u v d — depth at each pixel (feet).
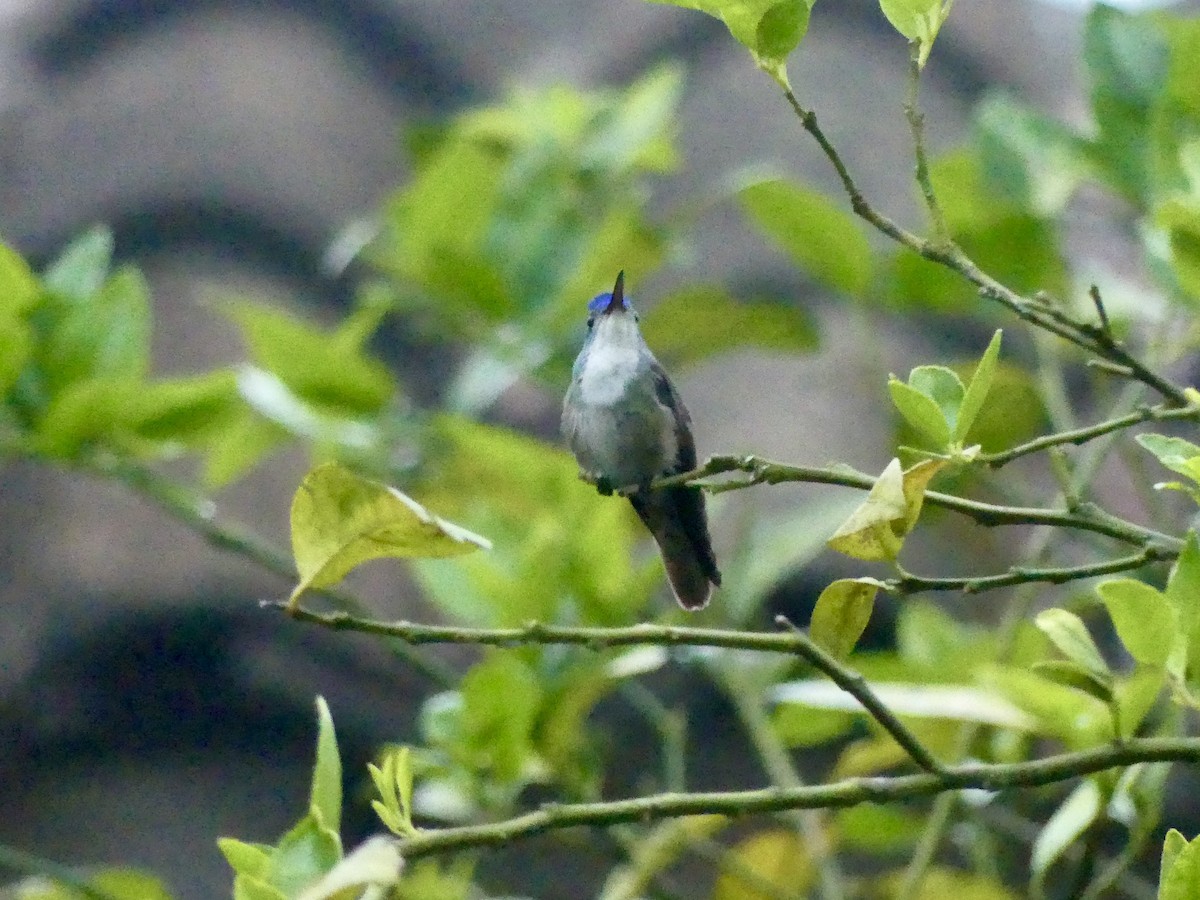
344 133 50.29
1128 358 12.45
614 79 53.26
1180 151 16.02
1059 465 13.16
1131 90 18.37
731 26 11.78
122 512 41.96
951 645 20.29
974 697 14.99
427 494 22.84
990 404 21.77
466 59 55.06
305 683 42.22
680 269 44.27
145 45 51.13
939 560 38.45
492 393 24.39
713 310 24.22
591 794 19.20
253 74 50.24
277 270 46.85
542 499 20.56
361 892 10.66
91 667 41.50
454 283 23.79
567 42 55.42
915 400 11.73
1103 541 19.70
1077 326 12.48
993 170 20.04
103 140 48.32
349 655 42.55
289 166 48.42
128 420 19.60
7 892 17.75
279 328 22.24
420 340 45.88
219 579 41.55
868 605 12.05
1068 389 37.17
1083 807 14.20
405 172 49.85
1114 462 37.37
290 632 42.09
